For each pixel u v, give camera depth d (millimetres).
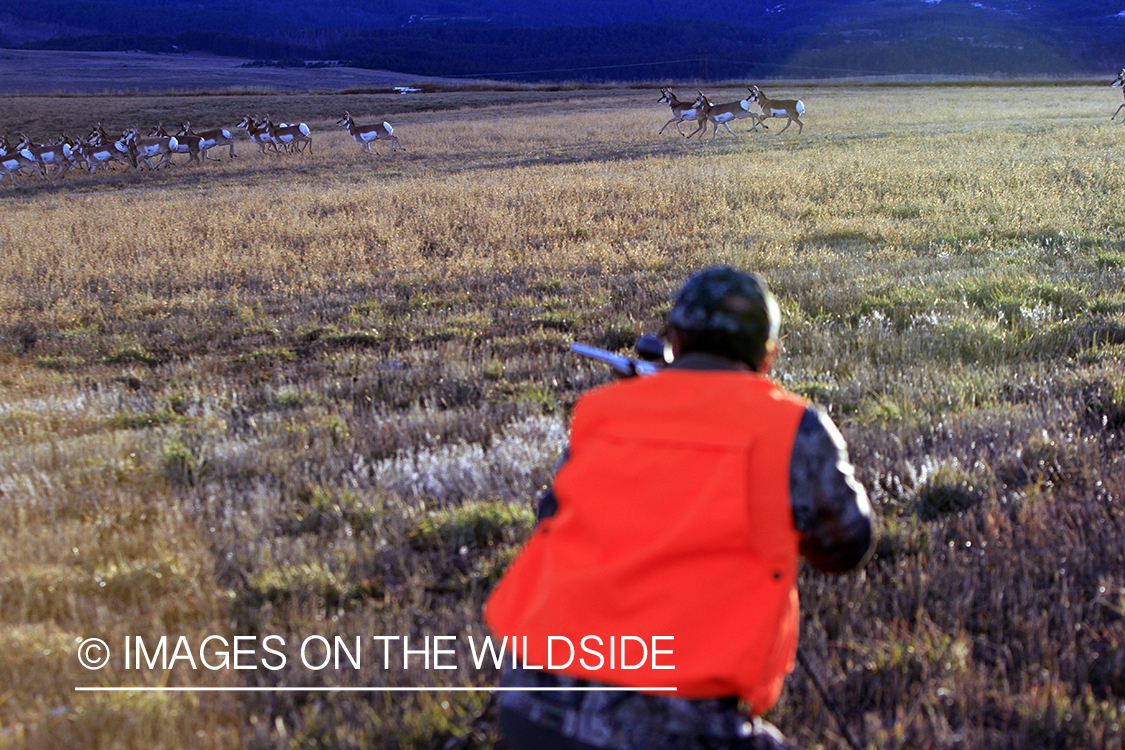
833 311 8578
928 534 3787
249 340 9328
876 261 11133
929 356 6820
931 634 3072
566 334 8570
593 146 31891
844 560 1849
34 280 13383
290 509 4680
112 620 3568
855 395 6004
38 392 7703
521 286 11094
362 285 11828
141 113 55219
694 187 17906
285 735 2758
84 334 9992
